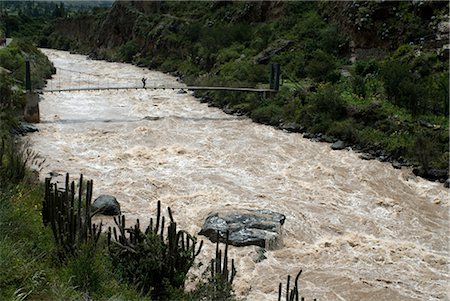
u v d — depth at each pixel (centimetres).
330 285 1171
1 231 897
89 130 2494
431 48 2939
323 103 2567
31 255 863
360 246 1378
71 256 877
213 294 881
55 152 2108
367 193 1795
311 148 2297
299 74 3394
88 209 951
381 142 2223
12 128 2328
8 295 698
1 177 1250
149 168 1956
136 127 2577
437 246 1424
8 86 2648
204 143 2328
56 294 745
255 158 2128
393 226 1541
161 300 904
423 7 3247
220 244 1311
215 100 3195
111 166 1959
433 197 1777
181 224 1444
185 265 946
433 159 2031
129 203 1591
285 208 1609
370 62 3114
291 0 4416
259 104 2900
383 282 1198
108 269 909
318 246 1362
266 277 1185
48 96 3341
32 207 1133
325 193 1772
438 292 1169
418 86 2456
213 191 1741
